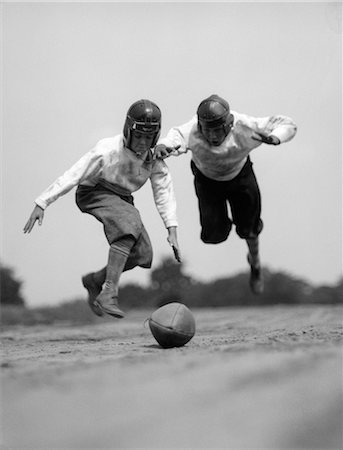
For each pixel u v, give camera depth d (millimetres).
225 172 8508
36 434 3574
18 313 18266
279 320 12859
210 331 9852
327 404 3773
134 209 7477
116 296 7312
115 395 3998
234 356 4941
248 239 9531
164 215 7645
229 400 3852
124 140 7316
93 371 4637
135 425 3592
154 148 7480
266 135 7551
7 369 4957
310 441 3475
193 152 8250
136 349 6520
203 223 9023
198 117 7828
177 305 6516
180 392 4000
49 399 3990
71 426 3619
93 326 15156
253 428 3541
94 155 7328
